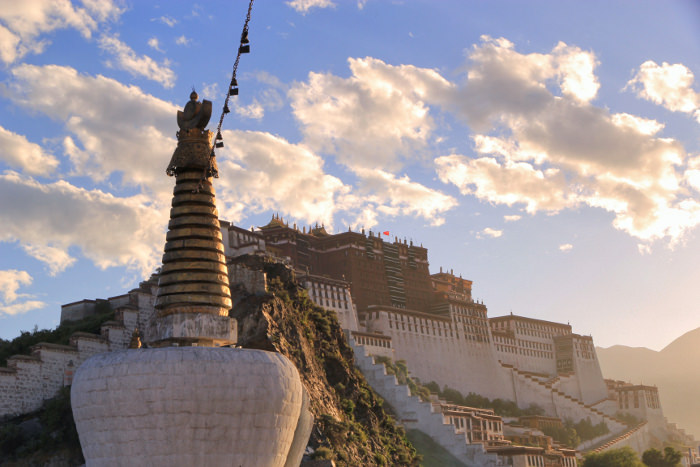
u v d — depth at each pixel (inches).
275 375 1514.5
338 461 4662.9
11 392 4547.2
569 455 7327.8
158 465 1439.5
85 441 1503.4
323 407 5118.1
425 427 6569.9
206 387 1455.5
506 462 6220.5
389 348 7721.5
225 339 1705.2
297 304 5816.9
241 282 5561.0
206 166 1795.0
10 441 4308.6
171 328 1681.8
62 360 4817.9
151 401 1445.6
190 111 1804.9
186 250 1743.4
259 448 1493.6
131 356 1481.3
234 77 1774.1
